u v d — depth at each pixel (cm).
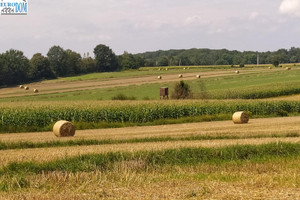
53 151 1994
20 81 14975
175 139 2486
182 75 11950
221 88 7838
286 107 4884
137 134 2814
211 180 1325
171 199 1067
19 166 1577
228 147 1889
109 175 1397
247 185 1213
